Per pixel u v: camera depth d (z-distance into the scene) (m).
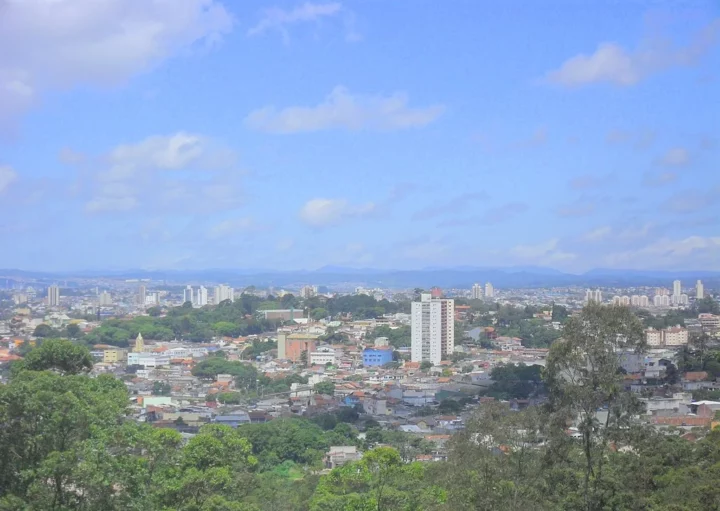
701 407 182.38
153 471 80.12
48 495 67.19
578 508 82.19
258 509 84.25
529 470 82.38
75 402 70.19
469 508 80.94
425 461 154.12
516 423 83.12
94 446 68.81
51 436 69.12
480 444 83.56
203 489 83.19
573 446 84.50
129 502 70.50
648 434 81.94
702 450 105.88
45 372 83.50
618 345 79.81
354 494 95.44
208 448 89.69
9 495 64.56
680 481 90.25
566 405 80.81
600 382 79.25
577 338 79.94
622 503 83.00
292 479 159.50
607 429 80.81
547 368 81.62
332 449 177.62
